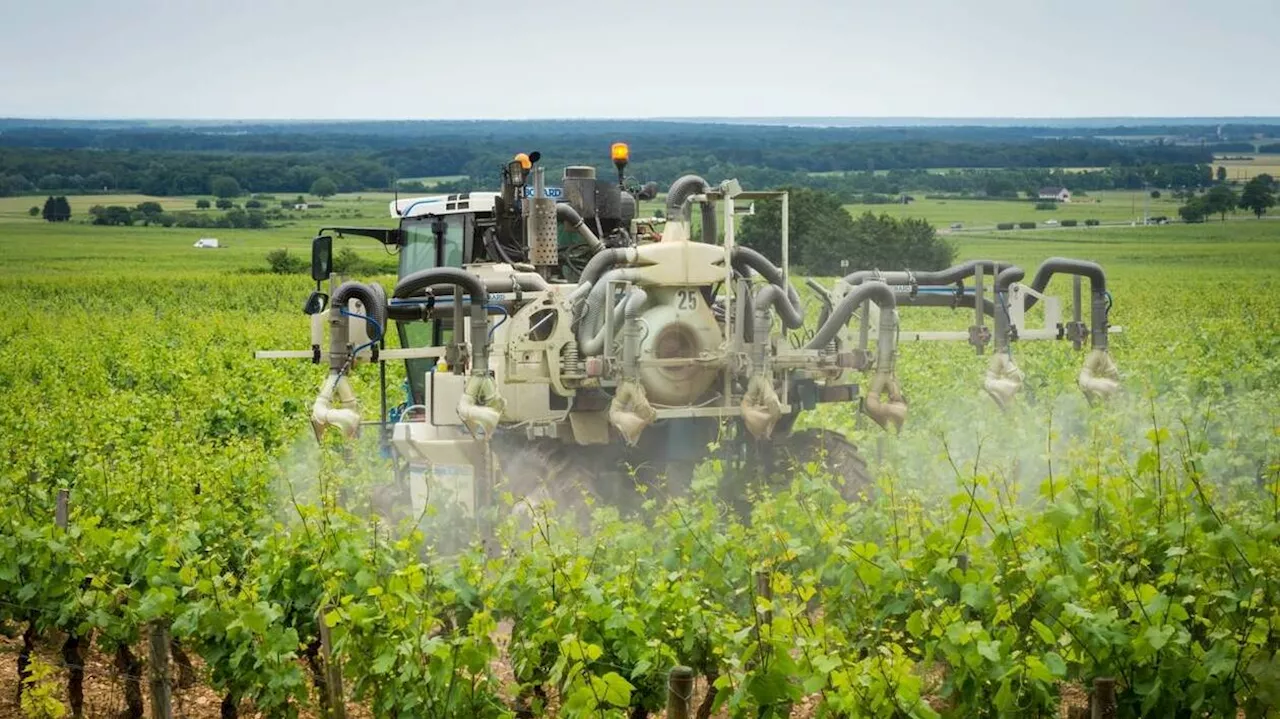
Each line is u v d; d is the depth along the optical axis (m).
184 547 10.30
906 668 7.06
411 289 12.41
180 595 9.84
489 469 12.55
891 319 13.09
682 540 9.79
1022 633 8.07
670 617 8.53
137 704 10.07
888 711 7.05
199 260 94.31
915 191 176.62
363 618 8.30
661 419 13.04
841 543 9.50
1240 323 36.03
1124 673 7.79
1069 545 8.41
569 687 7.73
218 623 9.00
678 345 12.83
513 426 12.84
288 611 9.62
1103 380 14.31
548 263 13.41
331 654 8.69
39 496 13.02
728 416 13.12
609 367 12.44
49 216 156.62
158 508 11.98
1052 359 23.84
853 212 119.50
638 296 12.34
